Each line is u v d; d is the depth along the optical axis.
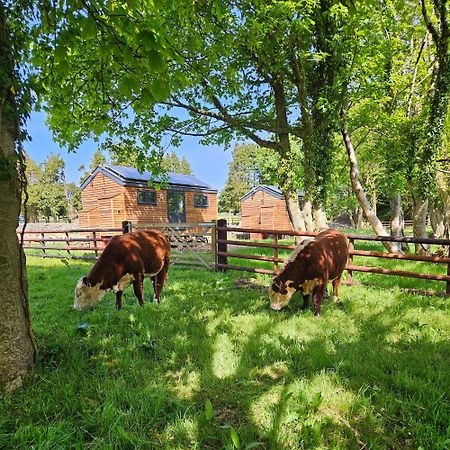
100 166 19.05
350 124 9.95
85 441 2.09
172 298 5.55
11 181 2.58
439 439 1.97
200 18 5.14
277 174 9.51
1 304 2.55
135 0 2.02
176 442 2.07
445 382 2.61
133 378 2.84
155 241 5.24
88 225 20.14
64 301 5.50
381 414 2.31
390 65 10.16
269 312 4.66
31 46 3.20
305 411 2.33
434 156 9.14
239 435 2.10
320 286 4.54
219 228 8.24
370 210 9.89
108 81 4.40
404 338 3.62
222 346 3.48
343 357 3.12
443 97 8.59
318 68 8.67
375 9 7.60
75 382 2.66
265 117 9.35
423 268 8.37
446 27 7.89
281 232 7.06
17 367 2.62
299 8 6.58
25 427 2.09
